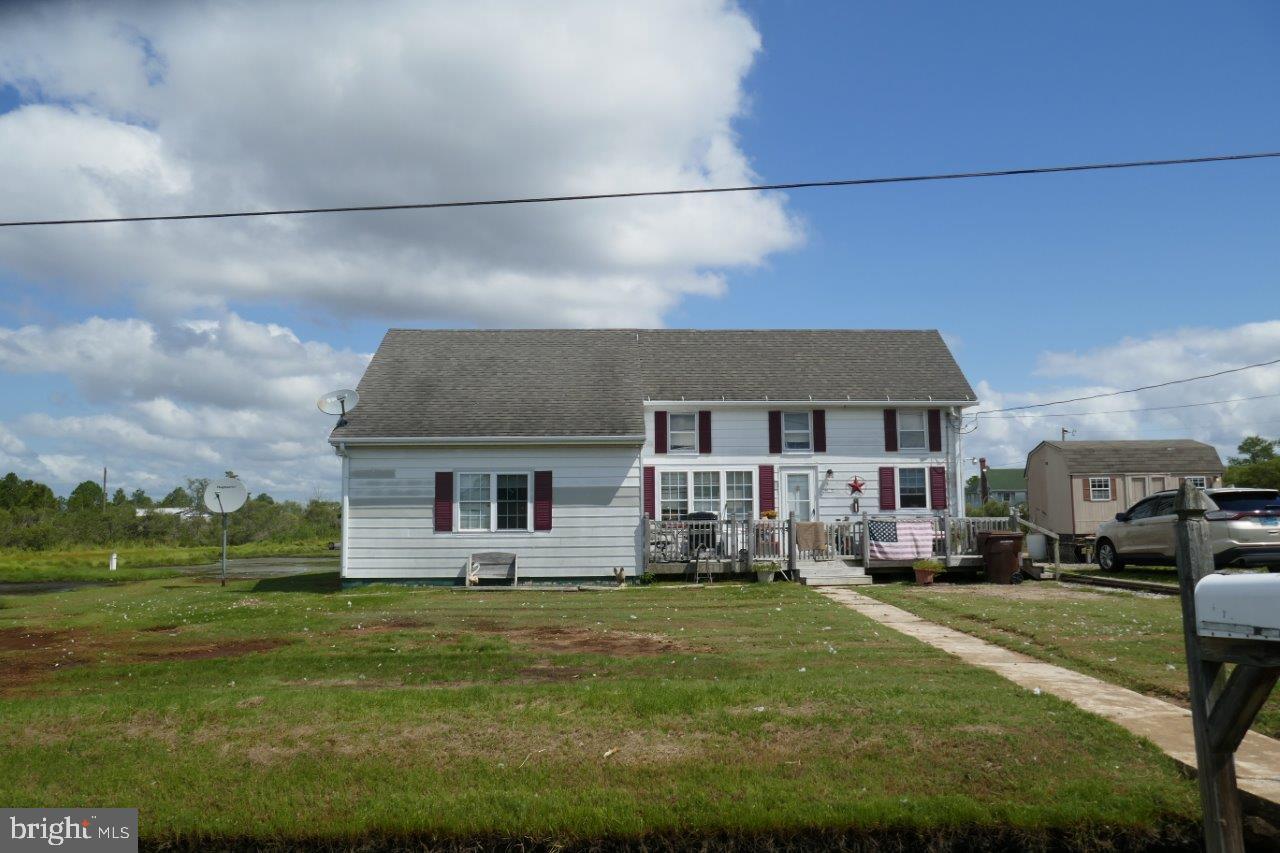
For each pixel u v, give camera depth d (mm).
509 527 21844
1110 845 5664
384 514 21734
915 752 6648
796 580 20766
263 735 7238
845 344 28750
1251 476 48781
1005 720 7141
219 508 22688
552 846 5871
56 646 12148
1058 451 33219
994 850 5727
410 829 5969
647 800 6152
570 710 7598
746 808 5977
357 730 7289
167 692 8703
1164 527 19531
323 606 16250
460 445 21828
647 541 21594
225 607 16312
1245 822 5559
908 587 19219
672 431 25906
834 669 9367
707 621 13414
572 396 23531
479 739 7102
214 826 6070
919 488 25844
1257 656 4434
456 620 13914
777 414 25812
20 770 6797
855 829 5797
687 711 7496
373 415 22516
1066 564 26656
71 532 47562
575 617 14109
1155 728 7023
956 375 26969
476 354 25844
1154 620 12555
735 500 25594
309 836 5988
